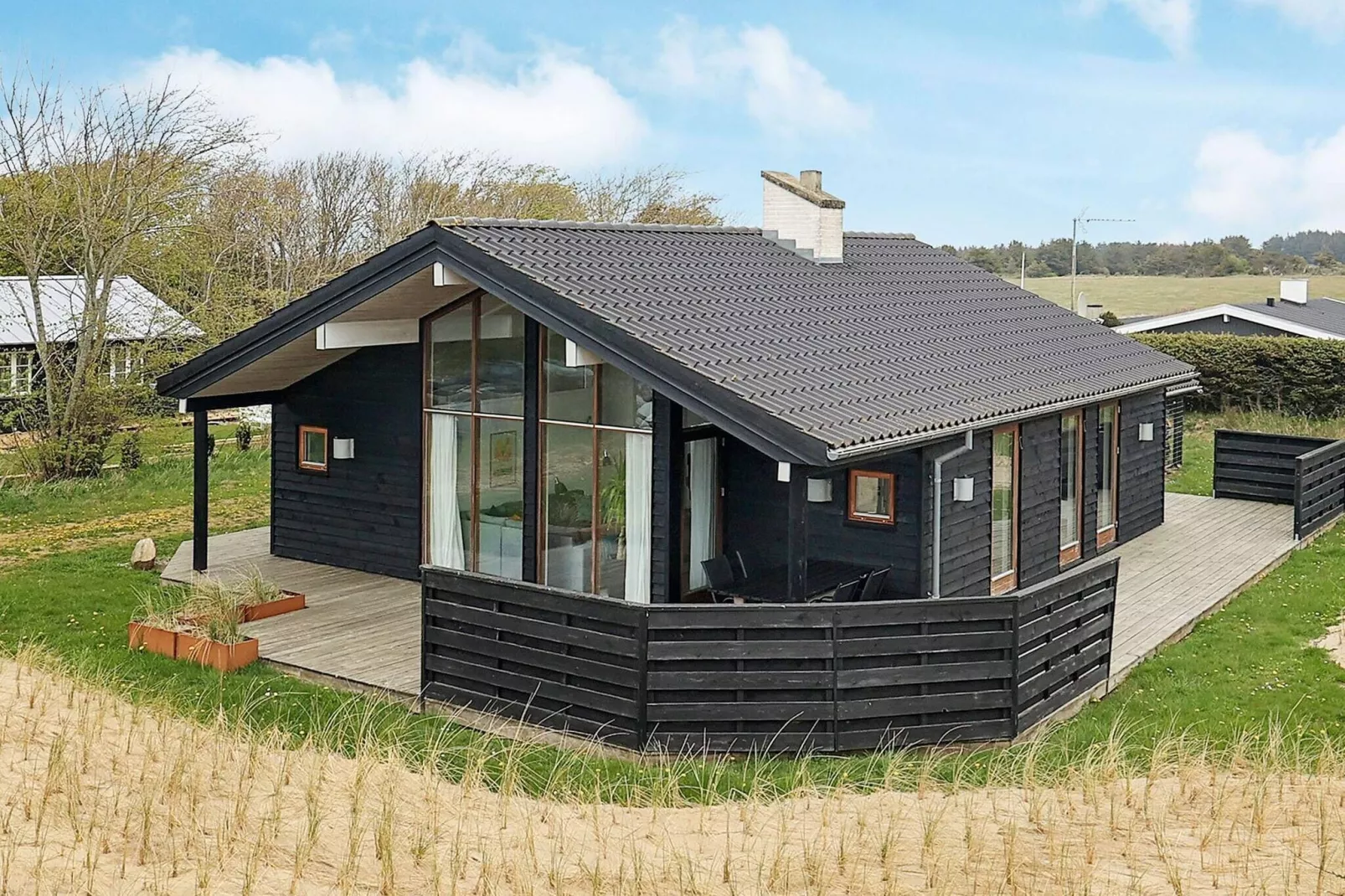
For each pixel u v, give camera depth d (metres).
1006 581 14.28
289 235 35.44
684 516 13.15
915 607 9.34
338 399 15.41
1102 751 9.00
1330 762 8.24
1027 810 7.50
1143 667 11.80
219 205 32.94
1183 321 35.97
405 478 14.88
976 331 16.69
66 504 19.89
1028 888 6.30
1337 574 15.64
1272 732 8.82
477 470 14.15
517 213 37.78
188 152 23.50
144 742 8.07
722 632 9.20
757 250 16.84
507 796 7.67
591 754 9.27
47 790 6.80
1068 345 17.89
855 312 15.34
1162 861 6.63
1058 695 10.27
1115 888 6.28
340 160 37.47
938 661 9.43
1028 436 14.58
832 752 9.23
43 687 8.93
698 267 14.76
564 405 13.06
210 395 15.10
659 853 6.82
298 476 15.91
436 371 14.37
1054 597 10.09
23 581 14.49
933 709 9.43
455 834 6.91
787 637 9.21
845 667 9.27
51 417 22.41
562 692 9.55
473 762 8.59
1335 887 6.18
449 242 12.15
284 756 8.00
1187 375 19.19
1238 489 20.75
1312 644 12.49
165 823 6.66
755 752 9.19
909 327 15.50
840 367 12.62
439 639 10.20
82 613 13.26
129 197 22.78
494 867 6.47
